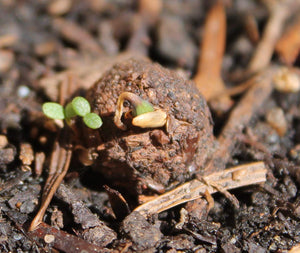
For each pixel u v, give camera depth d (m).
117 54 0.21
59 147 0.18
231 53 0.22
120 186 0.18
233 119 0.19
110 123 0.17
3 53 0.21
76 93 0.19
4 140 0.18
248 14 0.22
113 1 0.22
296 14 0.22
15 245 0.16
